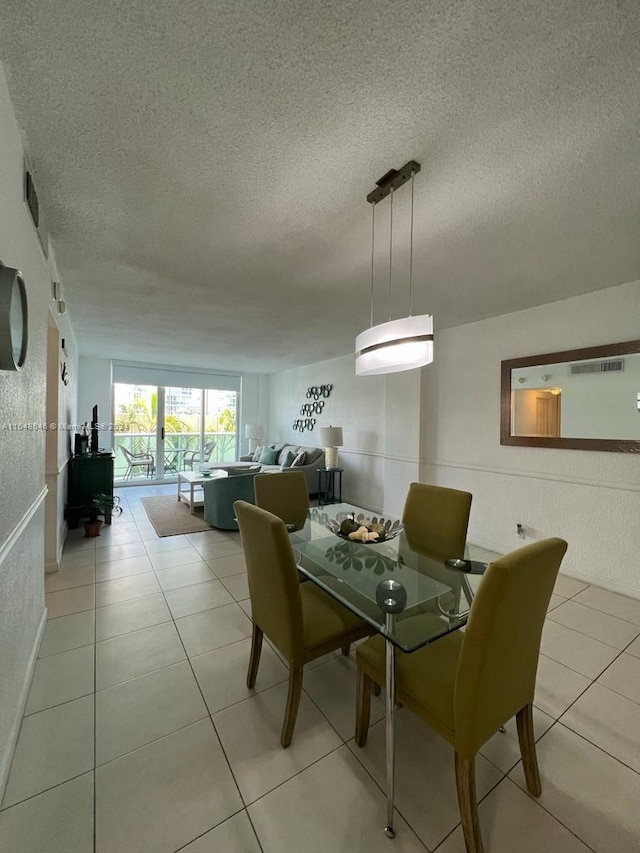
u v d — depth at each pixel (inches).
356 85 43.4
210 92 44.8
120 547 141.7
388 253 87.9
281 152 55.2
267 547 56.2
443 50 39.4
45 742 55.6
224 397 303.4
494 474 139.9
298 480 109.0
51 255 88.1
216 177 61.1
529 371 127.7
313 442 254.8
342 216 72.1
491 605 38.1
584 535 114.8
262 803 47.4
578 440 114.7
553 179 60.4
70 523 165.5
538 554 41.1
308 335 174.4
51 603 97.5
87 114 48.4
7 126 45.7
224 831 44.1
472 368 147.8
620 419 106.1
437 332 161.8
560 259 90.7
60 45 39.4
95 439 177.0
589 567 113.5
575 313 116.9
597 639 84.0
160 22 37.1
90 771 51.2
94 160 57.2
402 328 64.4
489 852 42.1
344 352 216.8
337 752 54.9
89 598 100.7
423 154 55.1
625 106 45.8
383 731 59.1
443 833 44.2
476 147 53.4
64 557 130.9
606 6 35.0
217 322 152.3
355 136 51.7
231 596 103.2
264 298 121.3
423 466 167.9
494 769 52.6
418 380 166.9
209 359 245.8
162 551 137.9
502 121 48.6
